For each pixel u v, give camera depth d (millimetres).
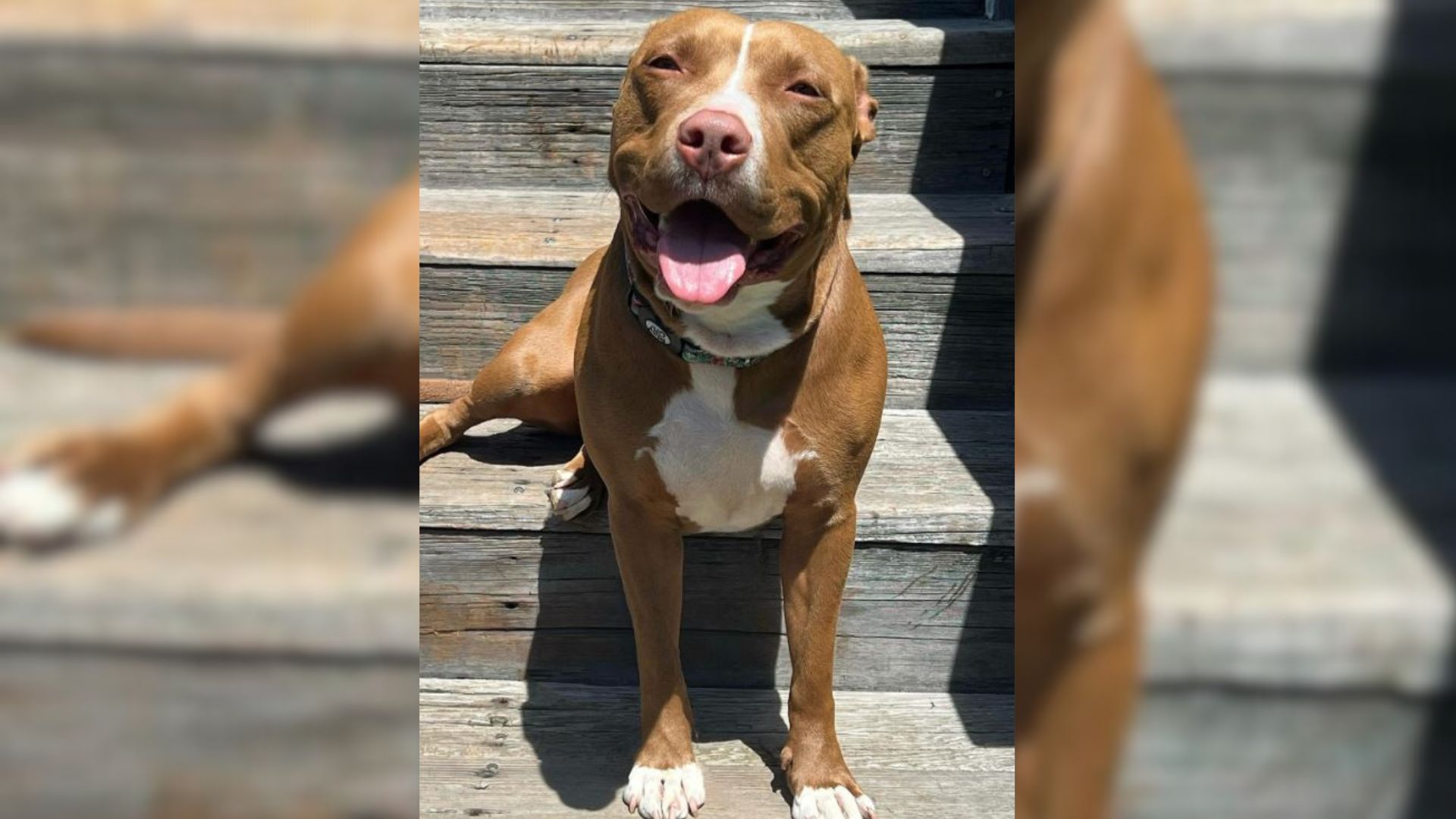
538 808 2121
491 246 2930
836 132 2021
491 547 2488
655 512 2170
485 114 3338
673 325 1985
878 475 2580
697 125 1771
